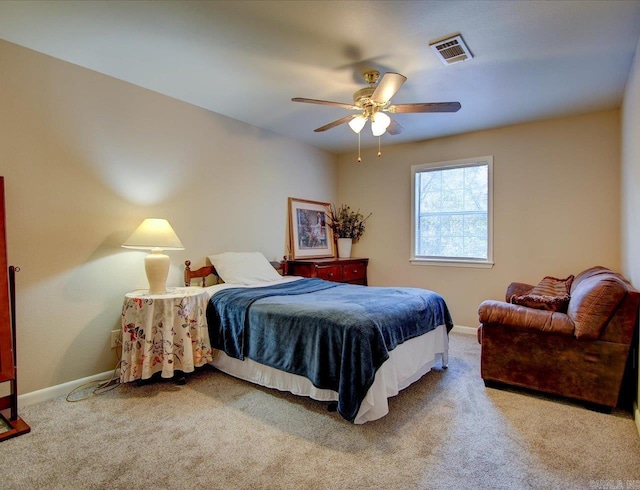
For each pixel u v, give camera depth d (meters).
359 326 2.09
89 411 2.28
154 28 2.17
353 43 2.32
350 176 5.32
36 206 2.46
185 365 2.67
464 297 4.35
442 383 2.76
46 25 2.14
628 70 2.67
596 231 3.59
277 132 4.33
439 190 4.57
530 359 2.51
